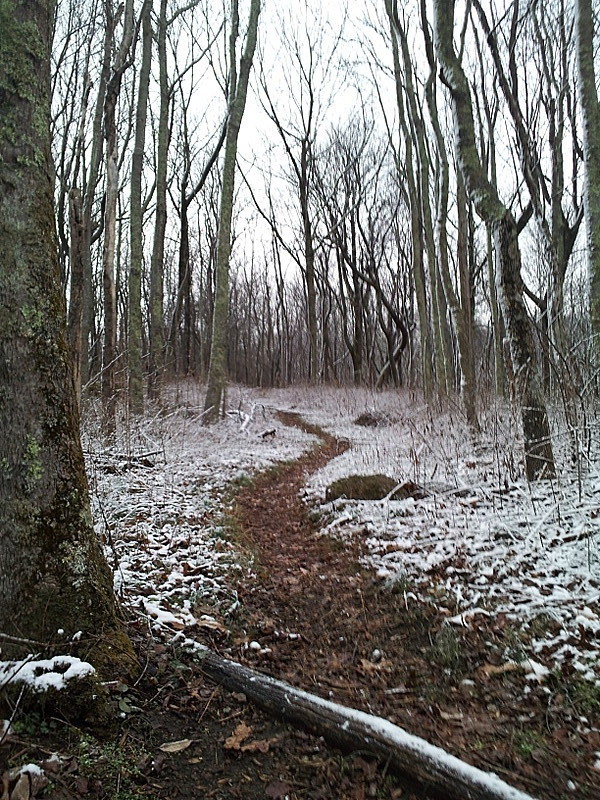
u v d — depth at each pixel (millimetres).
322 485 8445
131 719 2877
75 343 5371
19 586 2826
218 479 8328
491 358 19453
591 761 2775
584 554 4543
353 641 4098
